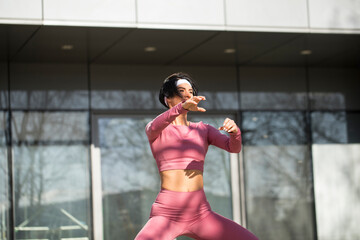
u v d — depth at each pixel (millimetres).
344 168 7395
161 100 3289
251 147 7125
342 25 5711
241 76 7148
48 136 6480
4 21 4863
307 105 7340
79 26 5055
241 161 7086
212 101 7023
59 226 6441
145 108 6797
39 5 4957
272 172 7160
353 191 7395
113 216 6613
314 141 7328
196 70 7004
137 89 6789
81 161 6555
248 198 7074
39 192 6418
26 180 6391
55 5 5004
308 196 7258
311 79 7375
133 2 5191
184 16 5320
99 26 5086
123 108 6719
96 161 6598
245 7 5480
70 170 6520
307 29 5617
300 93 7332
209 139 3230
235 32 5488
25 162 6398
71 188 6508
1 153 6344
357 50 6445
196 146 3102
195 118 6965
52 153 6484
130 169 6703
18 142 6391
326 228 7281
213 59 6656
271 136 7195
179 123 3154
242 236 3068
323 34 5707
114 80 6723
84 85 6625
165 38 5598
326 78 7430
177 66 6949
